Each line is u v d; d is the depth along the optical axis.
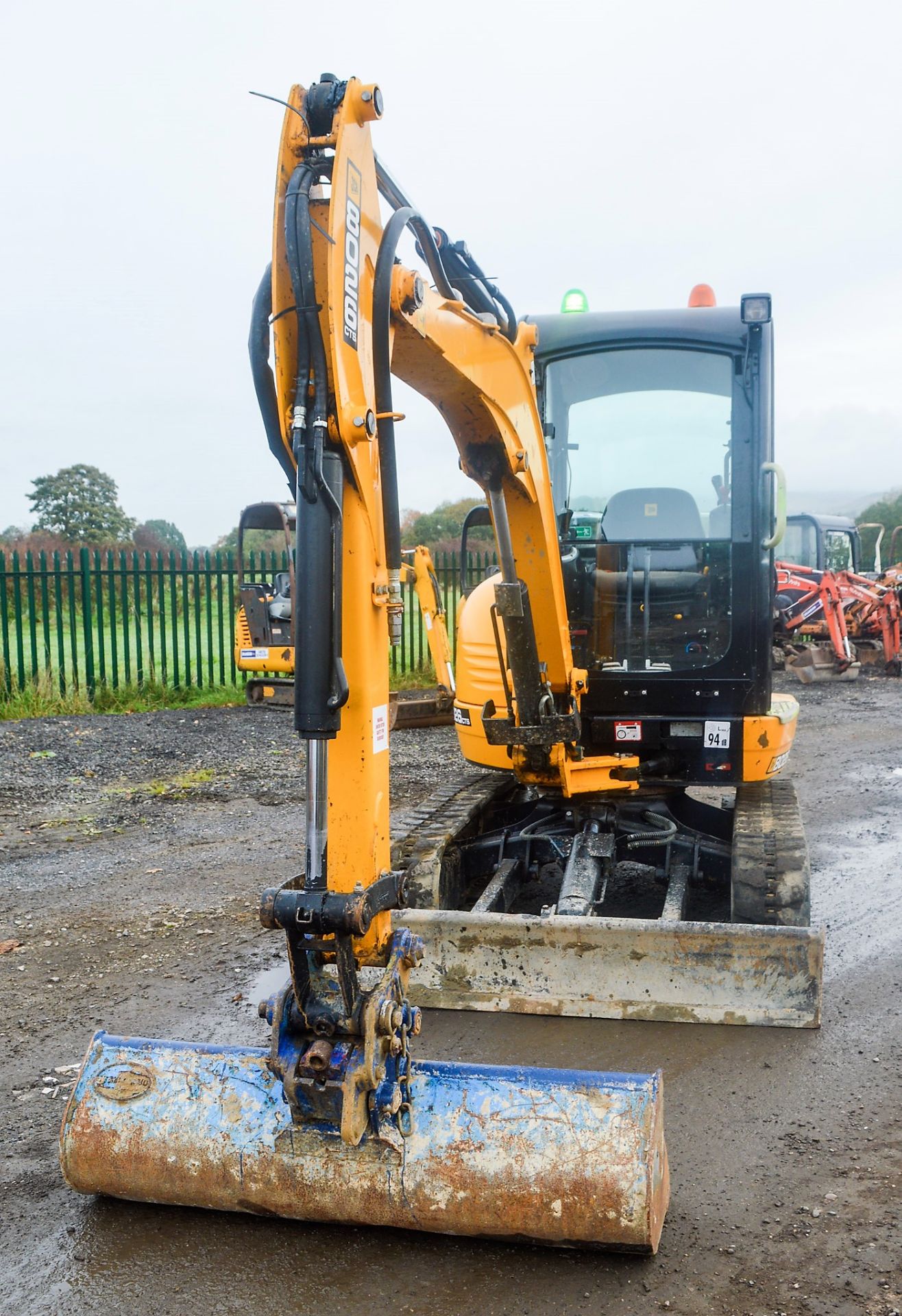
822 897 5.85
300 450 2.52
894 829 7.34
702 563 5.20
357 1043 2.61
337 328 2.53
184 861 6.61
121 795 8.34
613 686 5.16
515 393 3.93
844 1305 2.61
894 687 14.69
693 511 5.19
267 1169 2.86
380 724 2.79
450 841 5.13
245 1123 2.90
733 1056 3.89
